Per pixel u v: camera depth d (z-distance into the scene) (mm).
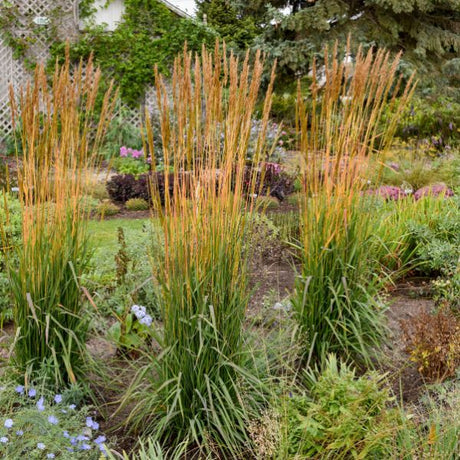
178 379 2467
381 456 2316
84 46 13844
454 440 2227
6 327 3916
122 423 2617
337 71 2949
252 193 2600
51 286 2744
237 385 2580
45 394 2635
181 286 2477
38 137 2711
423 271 5203
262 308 3623
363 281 3277
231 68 2430
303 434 2254
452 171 8742
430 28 18875
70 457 2188
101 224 7422
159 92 2334
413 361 3293
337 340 3168
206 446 2406
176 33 14297
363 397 2283
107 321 3721
